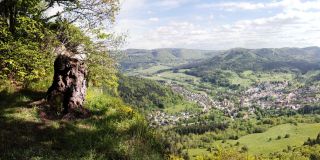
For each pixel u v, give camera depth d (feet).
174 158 52.75
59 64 55.31
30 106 52.49
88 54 80.84
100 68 81.87
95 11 82.23
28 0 66.74
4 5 66.95
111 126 52.39
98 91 72.79
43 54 68.49
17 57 59.93
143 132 54.65
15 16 67.87
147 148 49.62
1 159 36.06
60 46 76.95
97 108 58.75
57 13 81.20
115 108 61.82
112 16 83.41
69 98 54.08
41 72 64.69
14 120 47.19
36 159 37.68
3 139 41.24
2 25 64.39
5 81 59.21
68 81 54.80
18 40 60.95
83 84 56.54
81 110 54.80
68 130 47.98
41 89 61.93
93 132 49.08
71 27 80.69
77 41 80.69
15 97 54.65
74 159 39.83
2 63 61.31
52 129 47.24
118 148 45.91
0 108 50.01
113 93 86.58
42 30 73.87
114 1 82.69
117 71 86.17
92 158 41.39
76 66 55.62
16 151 38.93
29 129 45.75
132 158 44.70
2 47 58.70
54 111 52.60
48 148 41.50
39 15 75.15
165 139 57.72
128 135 50.62
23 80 62.64
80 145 43.78
